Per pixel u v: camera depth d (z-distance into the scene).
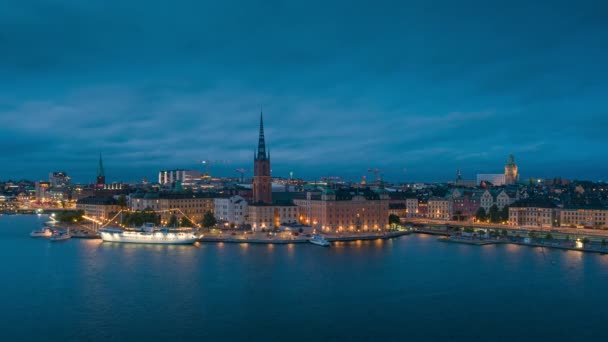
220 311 169.38
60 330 152.50
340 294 190.38
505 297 187.50
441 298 186.12
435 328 156.62
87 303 177.00
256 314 166.88
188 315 165.38
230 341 145.50
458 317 166.12
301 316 165.62
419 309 173.75
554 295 190.00
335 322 160.75
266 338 147.88
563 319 164.75
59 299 181.38
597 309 174.12
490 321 162.62
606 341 148.38
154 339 146.25
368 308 174.25
